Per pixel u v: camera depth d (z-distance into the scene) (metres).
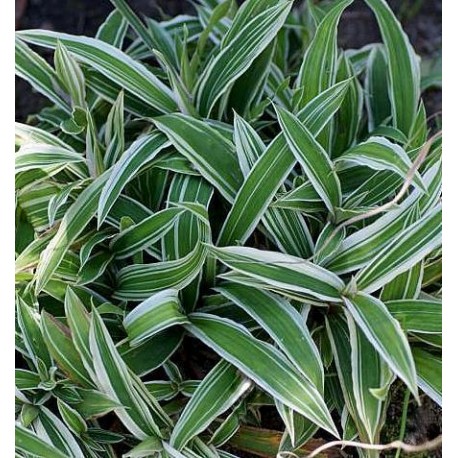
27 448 0.66
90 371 0.68
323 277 0.69
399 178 0.74
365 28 1.01
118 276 0.74
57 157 0.73
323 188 0.71
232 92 0.80
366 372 0.67
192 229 0.72
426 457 0.73
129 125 0.81
